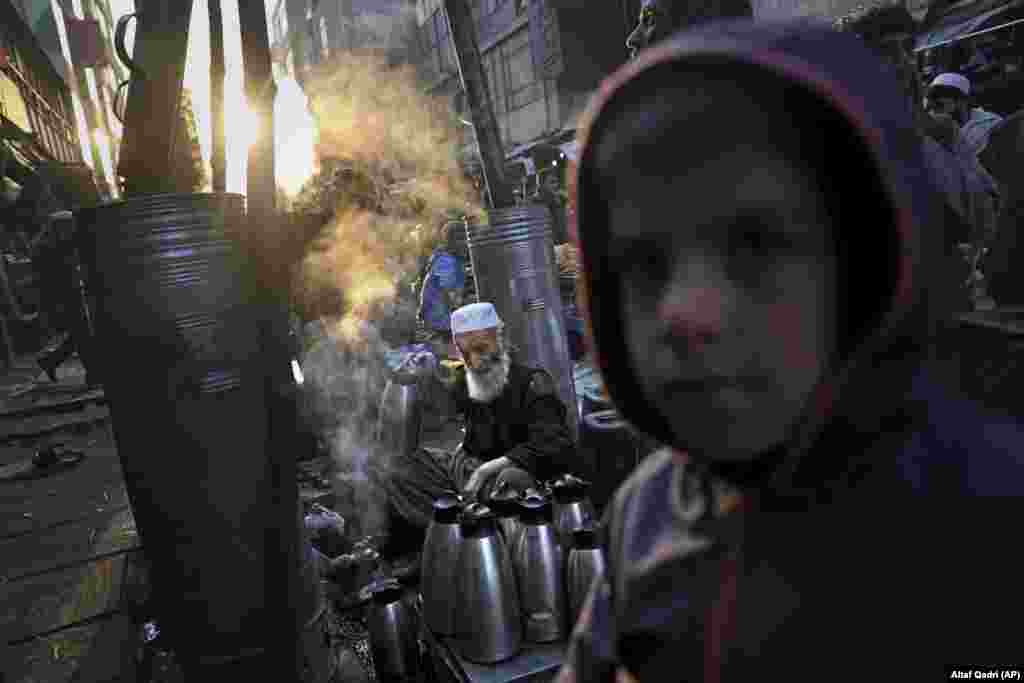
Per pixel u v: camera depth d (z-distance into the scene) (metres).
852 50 0.39
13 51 12.63
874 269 0.37
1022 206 2.78
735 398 0.37
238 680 2.09
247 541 2.02
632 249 0.40
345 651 2.71
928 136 1.87
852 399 0.38
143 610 2.87
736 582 0.43
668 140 0.36
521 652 2.03
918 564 0.37
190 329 1.88
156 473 1.94
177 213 1.84
